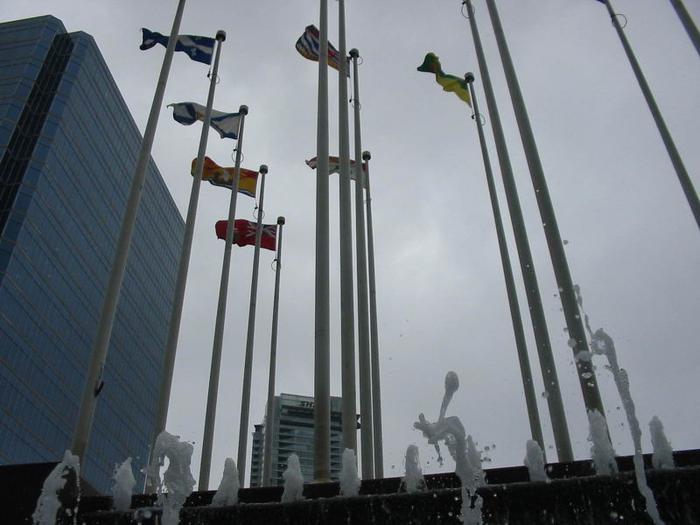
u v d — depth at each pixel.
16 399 51.66
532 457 7.03
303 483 7.36
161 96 15.33
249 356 22.27
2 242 52.78
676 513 6.17
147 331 74.81
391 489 7.18
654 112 15.99
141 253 74.12
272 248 24.92
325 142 13.55
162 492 7.48
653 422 6.84
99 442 62.44
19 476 7.81
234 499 7.38
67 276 60.25
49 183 58.66
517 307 17.25
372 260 21.55
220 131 21.83
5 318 51.12
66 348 59.44
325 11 15.80
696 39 13.92
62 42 67.56
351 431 10.68
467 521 6.62
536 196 13.12
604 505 6.39
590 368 10.47
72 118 63.28
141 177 13.81
